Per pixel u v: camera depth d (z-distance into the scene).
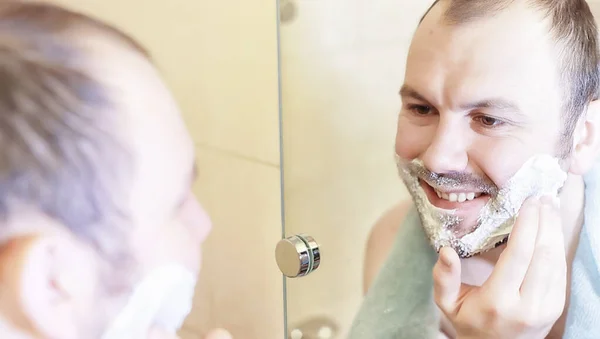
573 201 0.49
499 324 0.53
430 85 0.50
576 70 0.46
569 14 0.45
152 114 0.67
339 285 0.60
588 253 0.49
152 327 0.72
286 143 0.61
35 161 0.62
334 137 0.58
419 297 0.56
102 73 0.63
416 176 0.53
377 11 0.53
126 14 0.64
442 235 0.53
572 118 0.47
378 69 0.54
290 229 0.62
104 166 0.65
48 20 0.61
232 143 0.72
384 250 0.57
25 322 0.65
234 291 0.77
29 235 0.63
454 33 0.48
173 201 0.71
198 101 0.70
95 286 0.67
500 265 0.52
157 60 0.66
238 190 0.74
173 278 0.72
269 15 0.70
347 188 0.58
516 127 0.48
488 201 0.51
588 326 0.50
